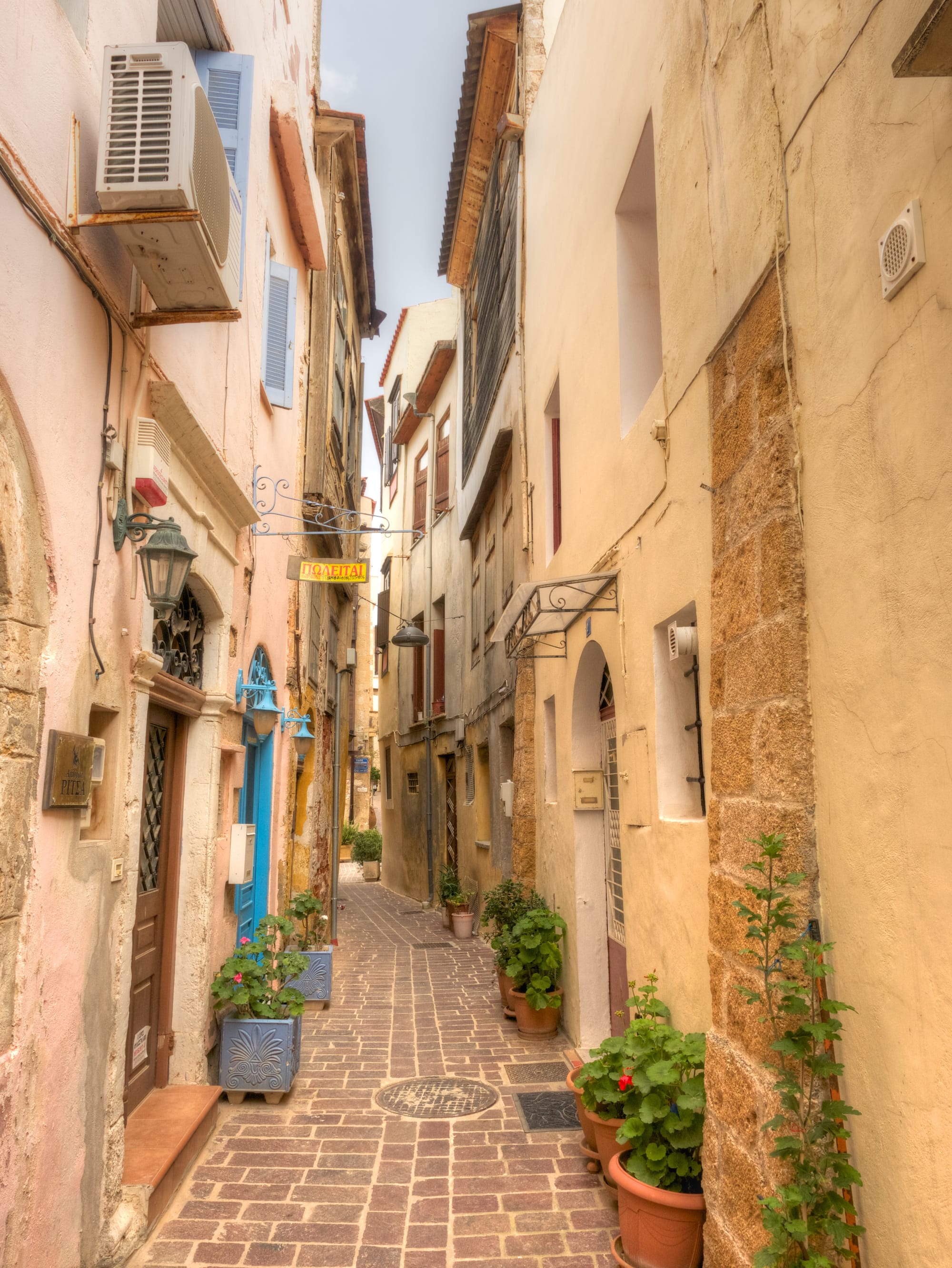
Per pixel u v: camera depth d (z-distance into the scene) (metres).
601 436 5.99
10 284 2.69
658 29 4.70
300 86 8.55
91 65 3.30
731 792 3.21
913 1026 2.15
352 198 12.16
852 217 2.53
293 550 8.70
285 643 8.33
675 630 4.02
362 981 9.54
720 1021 3.16
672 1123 3.41
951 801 2.01
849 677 2.51
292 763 8.52
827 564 2.67
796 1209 2.38
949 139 2.05
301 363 9.20
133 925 3.84
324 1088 5.89
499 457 10.79
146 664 3.90
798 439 2.89
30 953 2.82
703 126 3.90
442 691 17.00
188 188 3.12
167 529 3.65
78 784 3.15
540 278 8.82
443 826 16.53
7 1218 2.65
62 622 3.07
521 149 10.16
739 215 3.41
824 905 2.64
